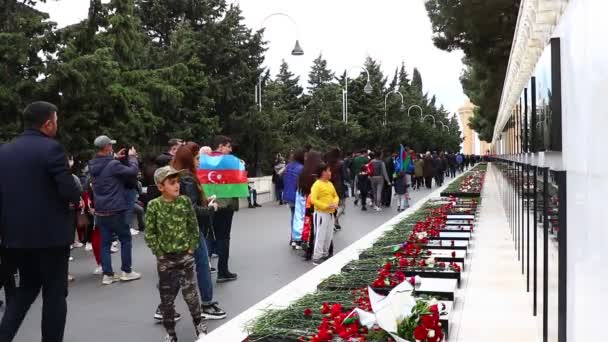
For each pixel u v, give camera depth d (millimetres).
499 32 23562
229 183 8414
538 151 5289
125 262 8820
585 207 2924
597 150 2625
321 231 9914
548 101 4242
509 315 6055
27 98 15695
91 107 17297
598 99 2594
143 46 26844
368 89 47000
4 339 5043
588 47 2812
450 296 6457
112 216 8586
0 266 5340
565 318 3609
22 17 15828
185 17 33000
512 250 10039
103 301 7613
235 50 30672
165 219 5734
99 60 16422
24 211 5027
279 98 48938
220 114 31016
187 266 5812
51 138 5277
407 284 4516
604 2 2453
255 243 12398
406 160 19359
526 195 7078
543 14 6305
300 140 43750
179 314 6863
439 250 9492
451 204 17219
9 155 5094
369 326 4566
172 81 25109
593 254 2723
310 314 5680
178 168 6918
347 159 25047
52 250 5094
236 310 7035
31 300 5250
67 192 5074
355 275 7492
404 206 20562
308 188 10344
